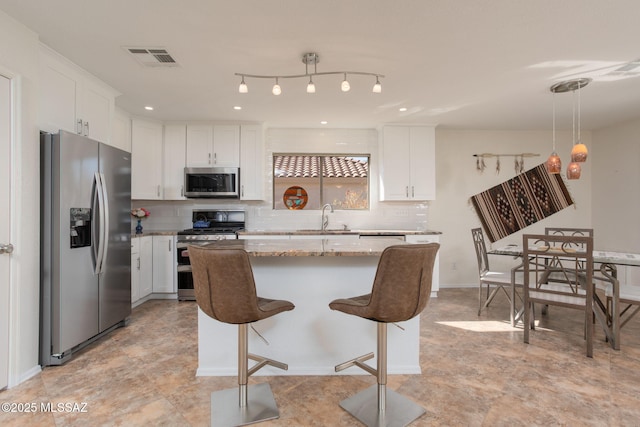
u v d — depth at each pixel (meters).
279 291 2.18
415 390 1.98
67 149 2.30
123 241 2.96
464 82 3.01
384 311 1.55
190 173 4.27
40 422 1.67
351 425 1.67
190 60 2.56
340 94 3.32
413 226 4.77
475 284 4.84
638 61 2.60
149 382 2.07
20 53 2.07
